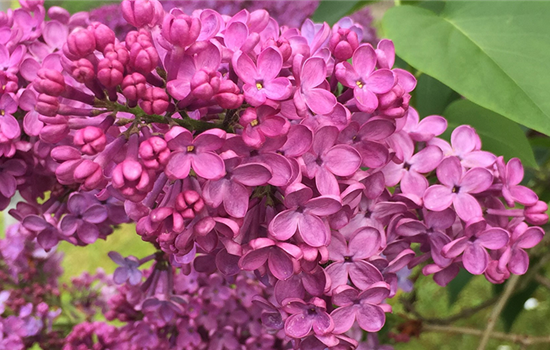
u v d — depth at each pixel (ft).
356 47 0.83
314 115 0.82
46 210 1.02
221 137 0.74
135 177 0.73
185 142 0.75
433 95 1.27
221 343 1.18
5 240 1.33
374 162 0.86
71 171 0.78
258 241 0.79
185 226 0.79
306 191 0.79
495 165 0.93
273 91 0.77
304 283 0.85
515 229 0.90
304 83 0.80
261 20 0.86
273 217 0.82
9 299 1.31
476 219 0.87
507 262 0.90
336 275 0.87
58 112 0.79
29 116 0.87
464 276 1.62
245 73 0.77
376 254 0.88
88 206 0.99
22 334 1.24
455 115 1.15
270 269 0.81
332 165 0.82
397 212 0.91
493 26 0.98
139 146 0.77
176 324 1.16
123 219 1.00
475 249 0.89
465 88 0.95
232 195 0.78
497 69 0.95
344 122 0.82
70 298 1.53
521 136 1.11
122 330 1.20
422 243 0.93
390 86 0.81
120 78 0.75
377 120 0.83
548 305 2.70
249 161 0.79
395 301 2.08
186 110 0.80
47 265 1.40
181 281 1.18
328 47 0.87
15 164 0.92
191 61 0.78
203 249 0.83
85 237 1.01
